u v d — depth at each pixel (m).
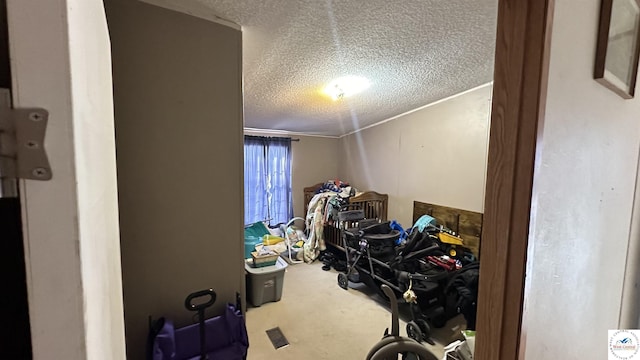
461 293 2.21
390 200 4.12
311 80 2.28
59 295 0.29
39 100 0.27
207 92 1.27
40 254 0.28
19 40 0.26
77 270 0.30
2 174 0.27
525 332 0.68
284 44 1.62
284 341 2.20
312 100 2.90
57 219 0.29
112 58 1.07
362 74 2.25
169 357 1.16
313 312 2.64
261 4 1.23
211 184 1.31
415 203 3.71
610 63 0.91
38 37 0.27
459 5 1.41
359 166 4.73
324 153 5.13
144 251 1.18
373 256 2.81
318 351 2.09
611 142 1.06
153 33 1.14
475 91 2.96
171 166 1.21
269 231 3.96
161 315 1.23
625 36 1.01
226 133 1.34
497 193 0.69
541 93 0.60
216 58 1.29
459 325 2.48
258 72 2.02
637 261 1.48
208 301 1.29
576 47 0.75
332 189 4.64
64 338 0.30
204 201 1.30
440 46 1.86
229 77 1.33
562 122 0.72
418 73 2.37
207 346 1.29
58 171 0.28
